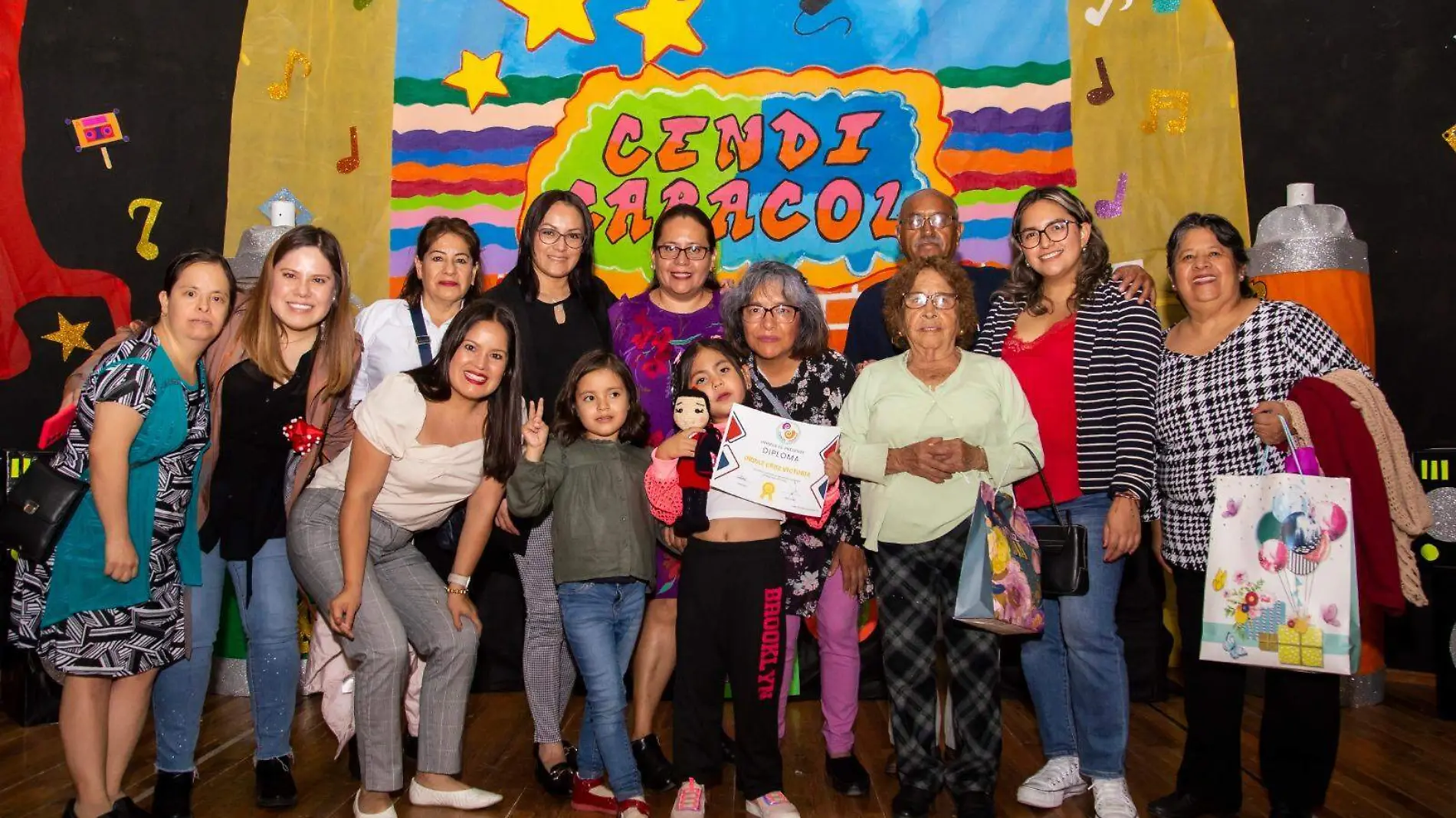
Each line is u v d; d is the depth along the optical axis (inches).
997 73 198.1
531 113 200.5
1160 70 196.7
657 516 124.6
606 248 199.6
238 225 200.1
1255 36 195.9
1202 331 127.3
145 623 114.4
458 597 127.6
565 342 147.3
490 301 124.9
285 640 129.4
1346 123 195.0
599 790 129.1
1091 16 197.8
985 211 196.9
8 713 172.7
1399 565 114.7
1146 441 121.3
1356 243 175.8
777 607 124.1
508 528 135.4
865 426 128.3
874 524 125.6
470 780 140.1
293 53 201.6
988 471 122.0
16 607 114.4
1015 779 141.4
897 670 125.6
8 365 198.1
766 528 125.2
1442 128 193.8
